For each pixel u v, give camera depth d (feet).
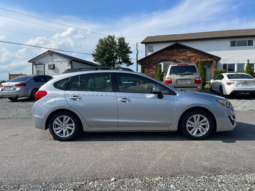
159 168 10.24
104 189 8.45
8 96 34.94
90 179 9.25
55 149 13.03
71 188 8.54
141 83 14.87
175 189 8.37
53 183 8.95
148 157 11.62
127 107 14.29
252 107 27.81
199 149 12.73
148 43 83.71
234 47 74.38
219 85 37.04
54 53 81.56
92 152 12.48
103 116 14.39
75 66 83.35
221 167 10.23
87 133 16.56
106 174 9.70
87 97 14.38
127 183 8.88
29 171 10.05
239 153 11.98
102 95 14.43
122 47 93.61
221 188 8.39
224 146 13.21
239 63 74.08
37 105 14.55
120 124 14.46
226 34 76.43
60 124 14.58
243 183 8.73
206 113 14.28
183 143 13.91
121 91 14.62
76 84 14.80
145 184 8.79
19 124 19.89
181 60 64.64
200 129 14.46
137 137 15.39
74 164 10.81
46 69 83.56
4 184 8.87
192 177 9.31
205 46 77.36
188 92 14.99
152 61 67.05
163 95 14.57
